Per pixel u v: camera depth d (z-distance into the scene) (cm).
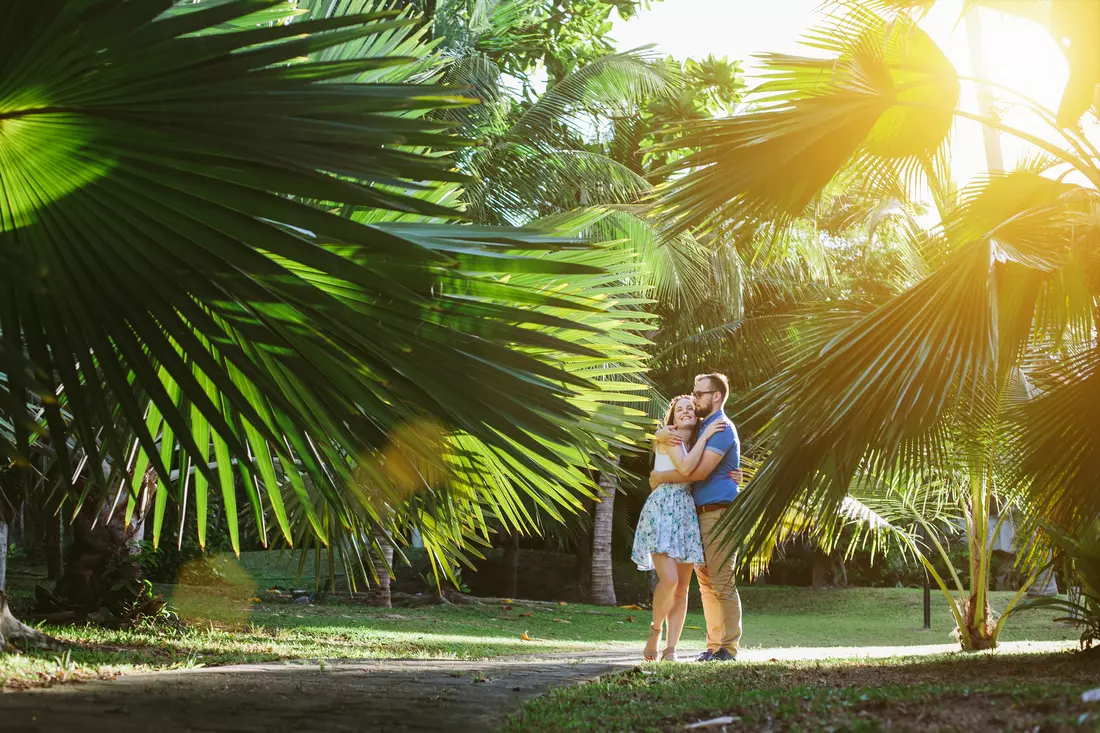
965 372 398
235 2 263
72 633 584
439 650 646
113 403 393
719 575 514
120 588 676
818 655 570
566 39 1568
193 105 266
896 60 484
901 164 524
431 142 284
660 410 1324
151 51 253
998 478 539
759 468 442
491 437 334
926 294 419
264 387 317
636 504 1961
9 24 240
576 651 683
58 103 263
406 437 339
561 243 324
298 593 1274
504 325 316
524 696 316
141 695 300
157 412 395
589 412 419
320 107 274
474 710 281
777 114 464
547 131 1240
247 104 268
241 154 270
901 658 479
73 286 301
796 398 429
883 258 1132
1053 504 474
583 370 425
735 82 1541
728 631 517
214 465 539
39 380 284
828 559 2045
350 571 514
